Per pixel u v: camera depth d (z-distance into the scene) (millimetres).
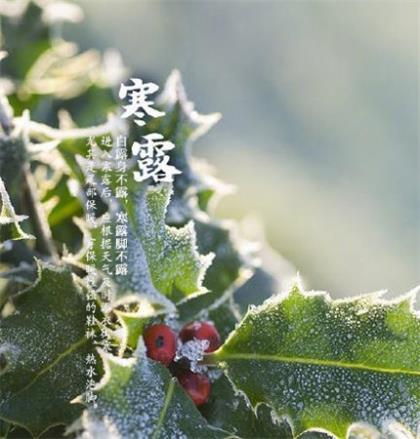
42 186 462
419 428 384
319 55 2180
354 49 2234
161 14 1760
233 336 396
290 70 2135
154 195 388
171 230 390
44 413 384
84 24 1343
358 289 1812
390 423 385
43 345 388
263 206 1655
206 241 451
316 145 2104
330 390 389
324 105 2156
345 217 1989
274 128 2053
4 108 431
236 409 403
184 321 419
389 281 1886
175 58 1809
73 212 460
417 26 2273
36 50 549
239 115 1999
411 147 2188
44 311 391
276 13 2109
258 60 2078
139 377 369
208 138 1768
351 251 1893
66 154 434
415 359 389
